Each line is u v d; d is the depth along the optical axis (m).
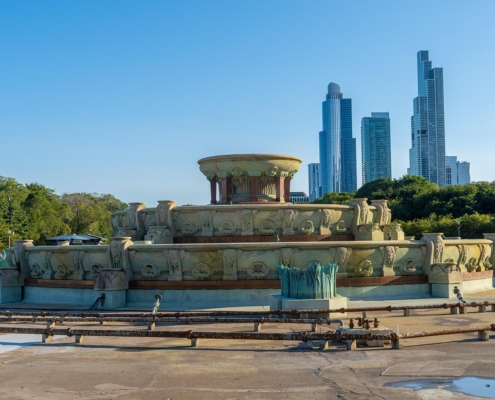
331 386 8.73
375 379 9.09
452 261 22.45
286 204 24.23
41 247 23.28
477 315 16.84
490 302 17.53
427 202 83.81
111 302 19.89
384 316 16.75
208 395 8.38
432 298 20.86
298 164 26.92
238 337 11.85
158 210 24.00
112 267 20.92
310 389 8.60
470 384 8.69
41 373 9.92
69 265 22.67
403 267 21.59
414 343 12.19
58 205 98.19
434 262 21.67
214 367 10.20
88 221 102.94
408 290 21.36
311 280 16.19
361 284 20.84
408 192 90.25
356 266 21.14
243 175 25.97
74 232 100.31
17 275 23.97
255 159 25.62
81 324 16.23
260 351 11.65
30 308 20.59
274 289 20.33
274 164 25.83
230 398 8.20
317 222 23.97
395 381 8.95
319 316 15.87
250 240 23.48
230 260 20.41
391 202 87.81
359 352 11.28
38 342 13.04
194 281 20.53
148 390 8.69
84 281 21.86
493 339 12.62
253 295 20.31
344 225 24.39
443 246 21.88
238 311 16.98
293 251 20.55
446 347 11.69
